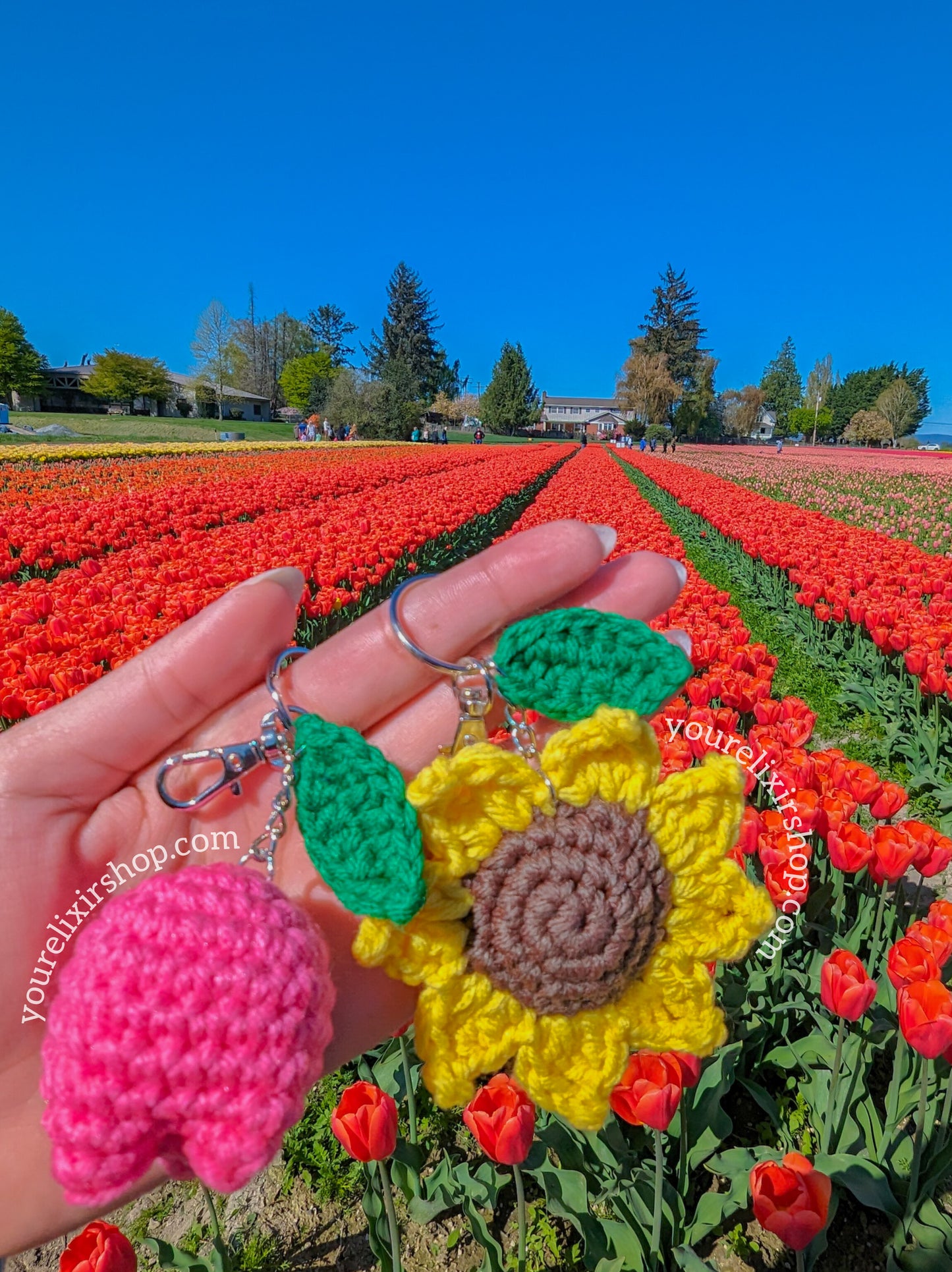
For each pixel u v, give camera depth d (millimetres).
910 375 109750
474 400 111688
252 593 1381
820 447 89375
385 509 14266
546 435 98625
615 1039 1081
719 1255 2461
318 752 1022
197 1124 898
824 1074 2684
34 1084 1343
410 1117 2586
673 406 89750
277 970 950
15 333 75875
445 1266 2447
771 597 10422
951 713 5793
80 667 4672
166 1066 875
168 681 1394
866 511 19828
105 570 8203
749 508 16391
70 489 18078
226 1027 897
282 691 1464
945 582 8086
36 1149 1307
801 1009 2955
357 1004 1339
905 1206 2344
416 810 1009
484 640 1418
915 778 5250
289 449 42938
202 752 1303
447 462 32188
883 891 2895
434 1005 1057
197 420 69625
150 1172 1242
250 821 1464
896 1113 2459
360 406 64625
